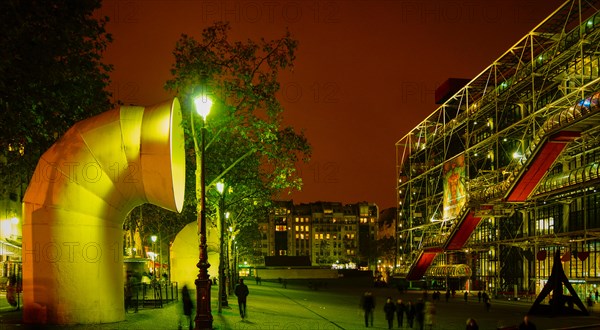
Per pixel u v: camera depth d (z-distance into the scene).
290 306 39.66
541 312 37.06
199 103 19.39
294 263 123.12
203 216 18.81
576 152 55.62
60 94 19.97
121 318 19.56
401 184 103.31
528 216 64.62
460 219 63.25
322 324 25.98
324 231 191.38
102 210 18.92
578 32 50.66
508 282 69.25
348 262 185.75
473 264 78.94
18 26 16.09
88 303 18.45
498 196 54.94
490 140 64.56
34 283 18.23
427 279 85.38
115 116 19.03
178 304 30.33
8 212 40.97
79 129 19.16
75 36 18.91
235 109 24.95
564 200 56.12
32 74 17.41
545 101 60.06
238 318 26.19
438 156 94.00
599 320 33.53
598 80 44.19
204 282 18.33
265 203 39.09
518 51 65.12
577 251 53.56
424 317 23.45
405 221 101.12
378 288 90.12
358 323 28.36
